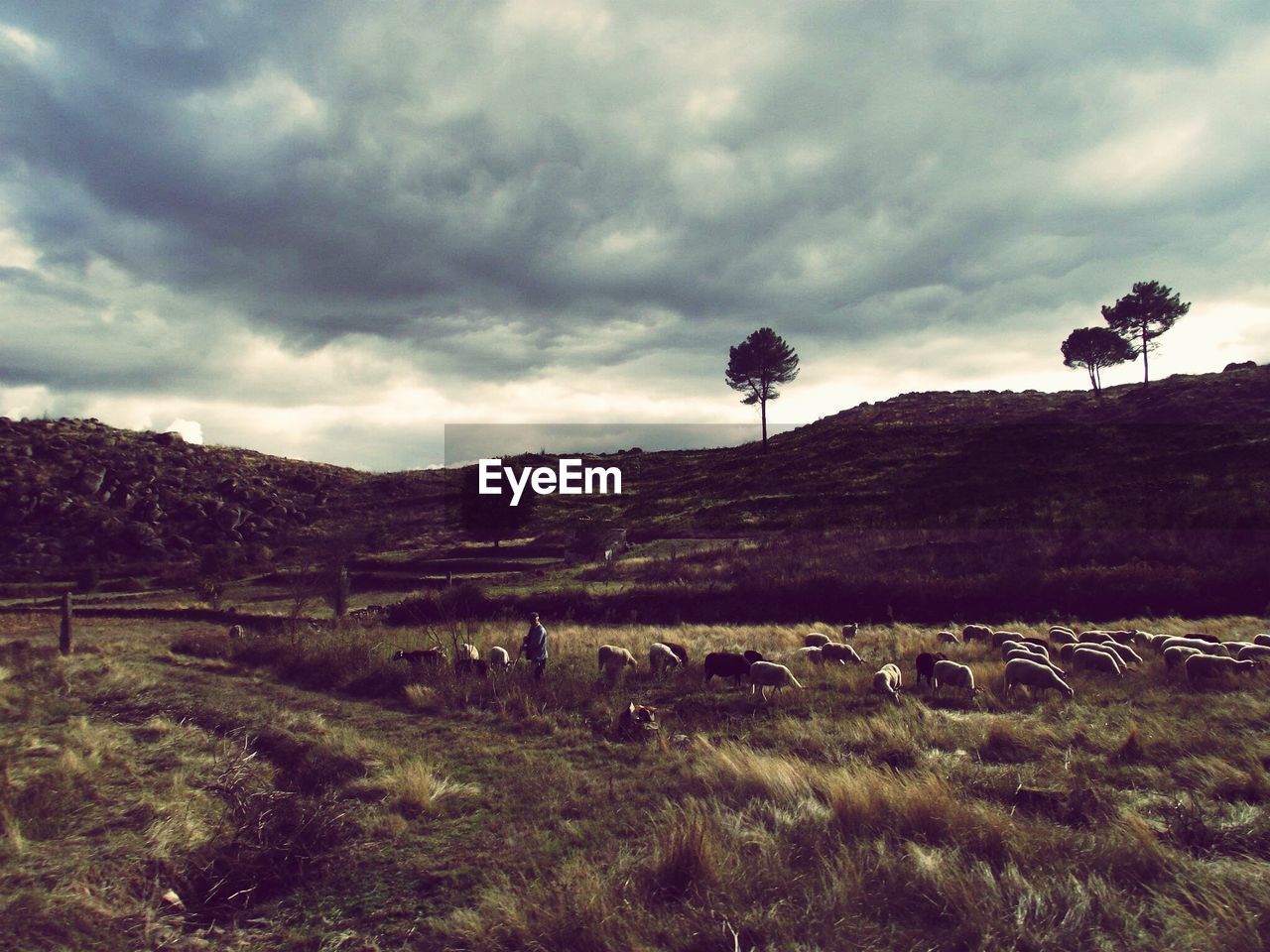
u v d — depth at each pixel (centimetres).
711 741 898
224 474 8312
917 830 543
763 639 1934
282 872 556
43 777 734
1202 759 705
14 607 3634
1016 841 503
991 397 9106
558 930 418
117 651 1950
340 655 1551
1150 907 422
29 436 7950
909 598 2475
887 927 416
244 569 4816
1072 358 7631
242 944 458
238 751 888
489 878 524
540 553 4350
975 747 809
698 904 443
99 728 989
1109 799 601
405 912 485
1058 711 964
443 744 952
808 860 509
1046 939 383
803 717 1019
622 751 879
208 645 1978
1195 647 1382
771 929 412
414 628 2370
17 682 1344
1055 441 5322
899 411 8794
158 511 6800
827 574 2711
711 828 541
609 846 561
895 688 1159
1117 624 2034
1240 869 461
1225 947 369
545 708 1131
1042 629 1938
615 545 4100
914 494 4466
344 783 768
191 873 554
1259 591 2228
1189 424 5100
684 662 1467
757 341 7544
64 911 477
